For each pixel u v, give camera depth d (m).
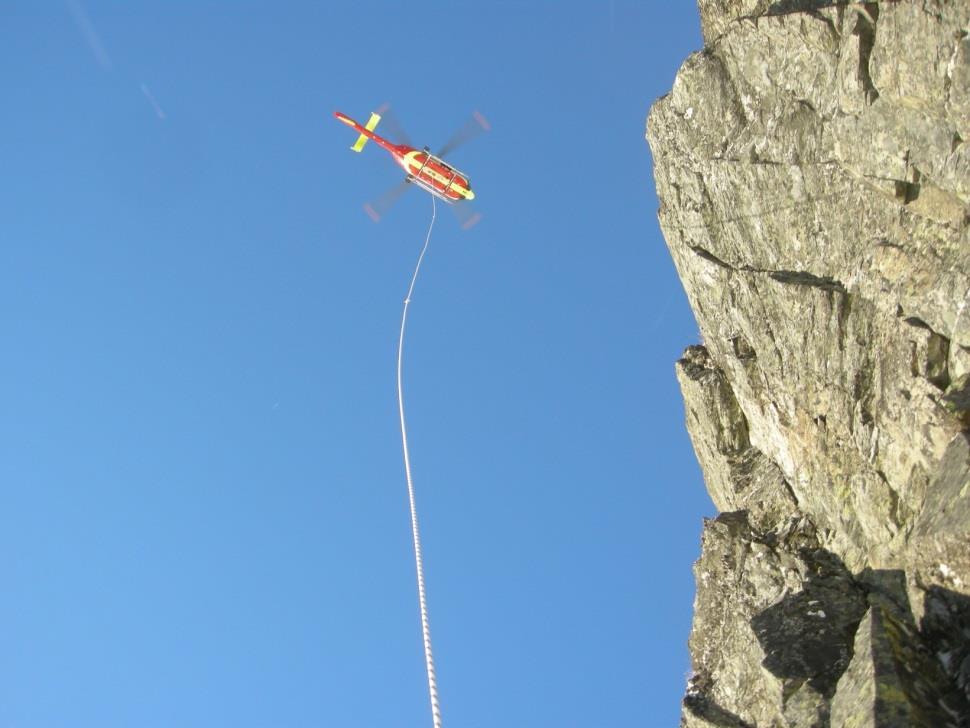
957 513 12.61
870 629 12.96
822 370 16.84
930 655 12.85
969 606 12.55
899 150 15.61
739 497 19.25
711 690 16.44
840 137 16.62
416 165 28.30
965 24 14.05
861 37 15.91
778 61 18.27
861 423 15.96
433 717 15.05
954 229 15.23
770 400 18.31
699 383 20.66
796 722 13.55
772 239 18.47
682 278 21.27
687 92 20.38
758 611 16.52
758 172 18.53
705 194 20.12
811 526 17.28
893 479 15.35
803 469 17.50
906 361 15.14
